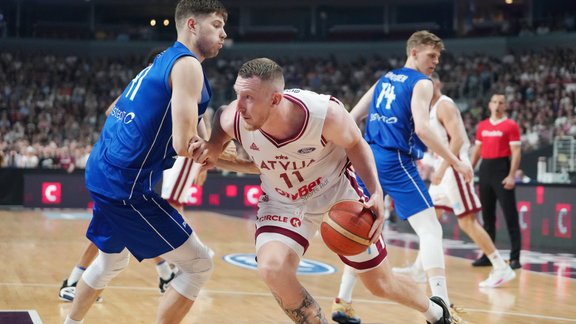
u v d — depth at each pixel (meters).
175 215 4.80
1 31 38.19
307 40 40.50
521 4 39.69
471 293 8.66
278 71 4.26
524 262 11.92
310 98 4.48
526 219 14.73
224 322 6.52
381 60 37.62
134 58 38.03
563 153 20.23
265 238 4.85
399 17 42.28
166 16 43.78
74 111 32.62
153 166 4.70
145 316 6.66
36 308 6.87
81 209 22.36
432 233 6.58
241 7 43.00
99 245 5.04
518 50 36.44
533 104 29.70
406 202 6.69
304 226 4.93
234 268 10.31
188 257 4.80
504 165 11.27
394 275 5.32
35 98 33.16
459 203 9.20
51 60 36.75
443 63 36.03
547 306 7.84
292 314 4.72
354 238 4.46
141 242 4.79
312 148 4.59
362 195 5.22
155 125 4.60
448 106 8.04
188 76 4.47
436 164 9.90
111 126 4.81
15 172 22.31
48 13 41.56
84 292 5.13
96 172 4.78
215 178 23.22
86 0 40.81
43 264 10.16
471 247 14.04
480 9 40.41
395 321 6.77
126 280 8.86
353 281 6.65
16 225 16.39
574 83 30.41
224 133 4.74
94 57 38.94
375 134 6.96
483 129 11.46
